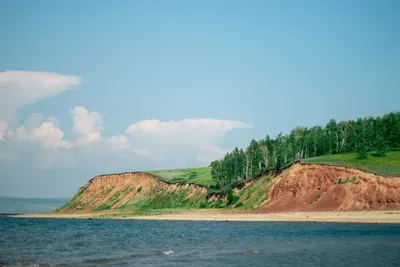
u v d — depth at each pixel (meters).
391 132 154.25
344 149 163.38
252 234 70.50
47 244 63.12
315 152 171.62
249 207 130.12
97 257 47.38
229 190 142.75
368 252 46.81
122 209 189.38
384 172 106.06
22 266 40.72
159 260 44.28
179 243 61.25
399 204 97.19
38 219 171.00
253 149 182.38
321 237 61.72
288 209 114.81
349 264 39.91
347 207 102.69
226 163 175.38
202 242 61.41
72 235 80.81
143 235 77.38
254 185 143.12
